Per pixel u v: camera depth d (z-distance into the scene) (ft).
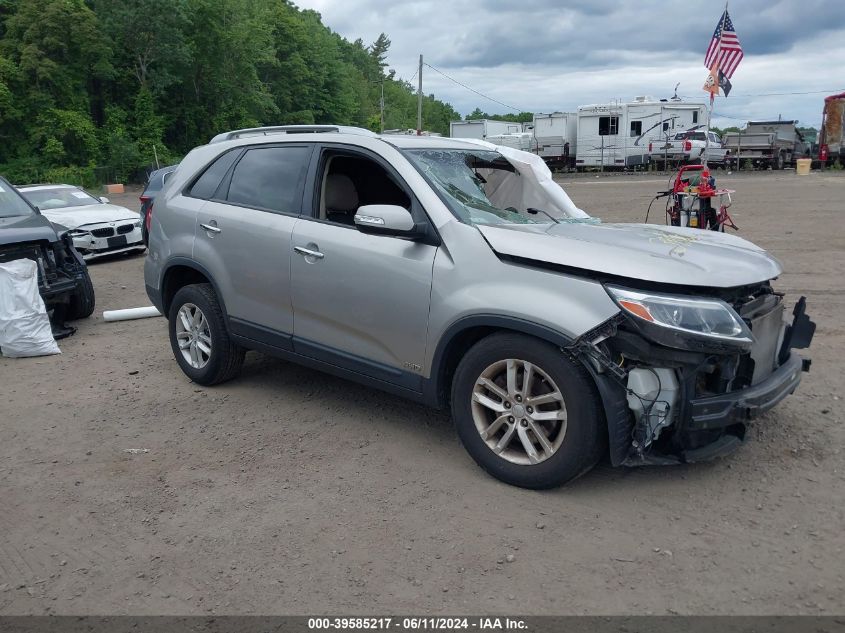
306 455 14.53
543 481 12.37
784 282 29.48
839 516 11.64
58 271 25.14
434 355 13.48
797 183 87.92
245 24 185.47
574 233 13.87
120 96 175.32
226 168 18.08
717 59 41.68
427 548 11.09
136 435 15.83
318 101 240.32
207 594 10.14
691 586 9.96
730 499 12.30
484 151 16.42
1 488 13.51
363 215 13.42
